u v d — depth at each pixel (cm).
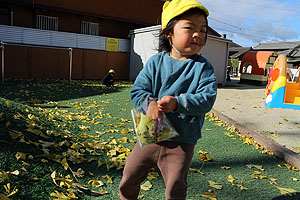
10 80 1081
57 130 314
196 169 256
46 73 1275
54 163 221
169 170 132
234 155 305
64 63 1322
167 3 140
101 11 1518
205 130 424
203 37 130
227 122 466
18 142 233
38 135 268
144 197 192
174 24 130
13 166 193
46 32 1252
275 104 696
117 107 597
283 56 706
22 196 167
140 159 137
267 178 244
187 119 131
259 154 314
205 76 131
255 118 553
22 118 296
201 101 121
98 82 1243
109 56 1455
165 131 123
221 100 830
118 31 1645
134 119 128
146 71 140
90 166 238
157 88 136
